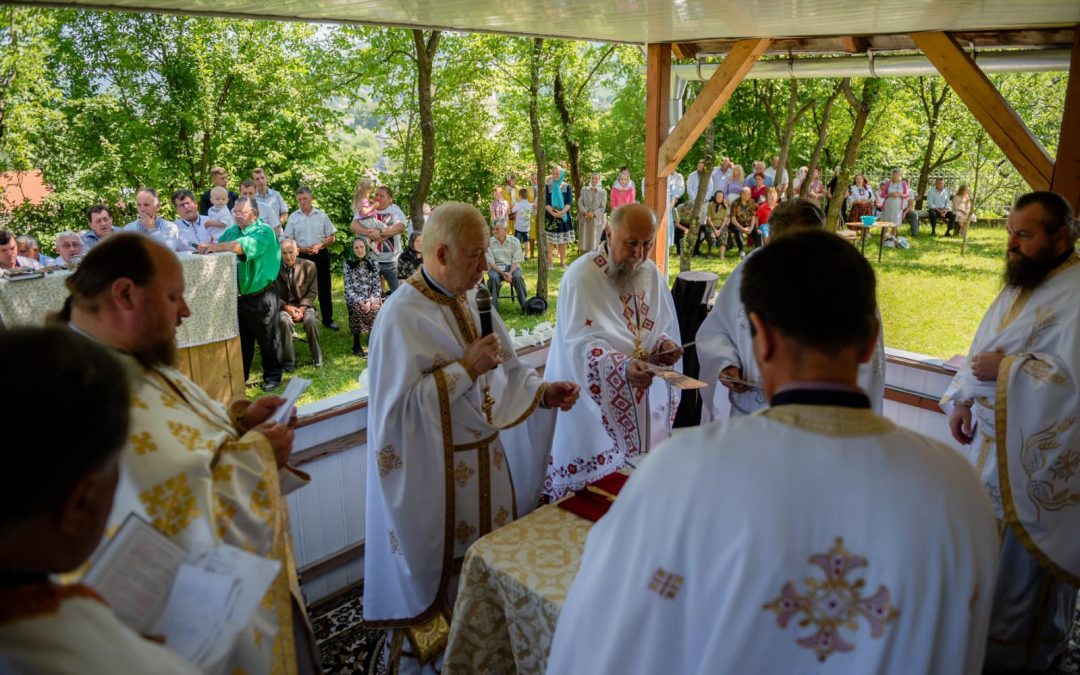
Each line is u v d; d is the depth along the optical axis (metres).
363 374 3.66
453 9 3.56
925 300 10.99
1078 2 3.13
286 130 13.98
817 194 15.71
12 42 11.14
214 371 5.66
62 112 12.44
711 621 0.99
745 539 0.95
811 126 19.14
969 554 0.95
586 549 1.19
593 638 1.10
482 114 15.81
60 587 0.83
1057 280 2.47
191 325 5.46
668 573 1.01
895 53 5.78
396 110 14.44
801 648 0.96
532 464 2.95
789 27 4.68
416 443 2.49
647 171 6.05
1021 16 3.75
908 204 17.17
